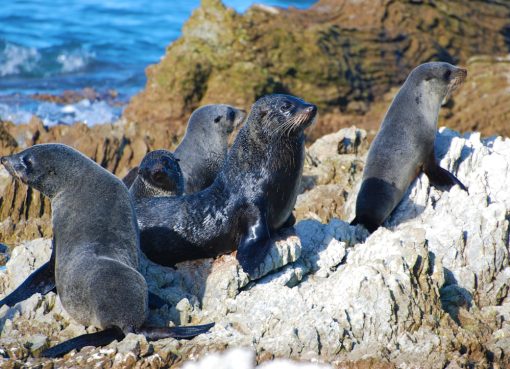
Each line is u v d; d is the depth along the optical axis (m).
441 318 31.97
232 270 33.16
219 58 83.62
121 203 32.25
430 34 96.56
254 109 34.91
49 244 36.16
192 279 34.50
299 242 34.28
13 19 127.00
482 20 99.75
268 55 84.38
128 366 28.83
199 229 35.19
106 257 30.78
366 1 94.94
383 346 30.45
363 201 42.53
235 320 31.67
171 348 29.83
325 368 29.34
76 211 31.91
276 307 31.72
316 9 93.62
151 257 36.09
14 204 49.44
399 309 31.17
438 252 35.97
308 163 52.88
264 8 87.31
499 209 36.72
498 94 83.62
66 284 30.84
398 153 43.00
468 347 30.91
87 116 87.88
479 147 44.19
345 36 90.12
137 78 105.31
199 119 48.75
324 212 46.12
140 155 59.38
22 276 35.31
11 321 31.98
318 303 31.94
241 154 35.16
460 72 44.25
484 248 36.16
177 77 83.31
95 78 104.25
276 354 29.89
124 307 29.88
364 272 31.72
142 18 135.38
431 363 29.80
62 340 31.11
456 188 40.81
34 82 101.31
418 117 43.59
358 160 52.59
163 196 37.25
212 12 84.38
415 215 42.75
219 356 29.55
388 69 90.88
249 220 34.28
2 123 62.62
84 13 135.12
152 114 84.44
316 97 85.62
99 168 32.81
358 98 87.75
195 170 48.16
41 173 32.12
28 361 29.92
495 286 35.69
